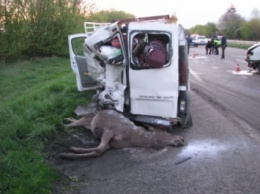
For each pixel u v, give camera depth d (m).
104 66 7.01
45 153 5.73
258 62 16.44
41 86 11.82
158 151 5.93
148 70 6.49
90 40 6.79
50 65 19.77
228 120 7.79
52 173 4.92
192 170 5.16
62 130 6.69
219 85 12.80
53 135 6.38
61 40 23.08
